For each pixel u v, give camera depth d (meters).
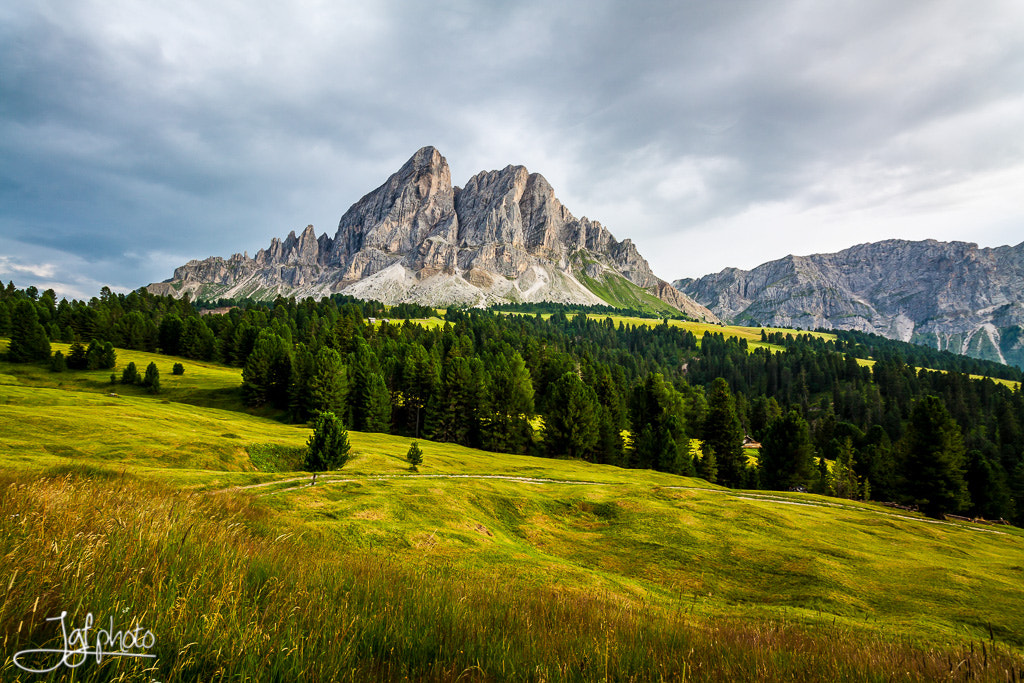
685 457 78.31
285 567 7.57
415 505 29.62
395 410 97.94
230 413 78.38
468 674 5.50
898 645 12.12
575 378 80.56
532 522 34.16
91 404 58.34
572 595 12.83
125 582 4.79
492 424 81.31
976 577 27.02
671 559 28.28
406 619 6.73
